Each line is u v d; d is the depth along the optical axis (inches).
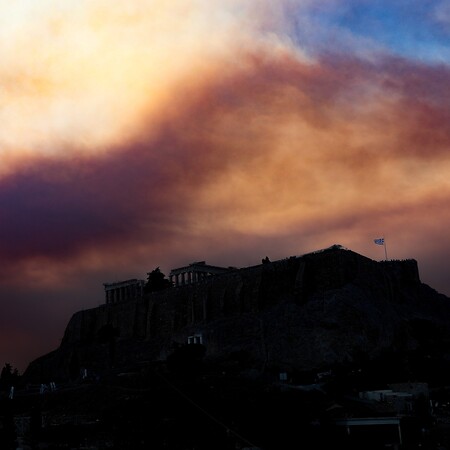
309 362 7859.3
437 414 6200.8
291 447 5275.6
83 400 6875.0
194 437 5457.7
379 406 6127.0
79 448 5605.3
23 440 5895.7
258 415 5605.3
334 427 5561.0
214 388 6491.1
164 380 6968.5
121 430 5807.1
